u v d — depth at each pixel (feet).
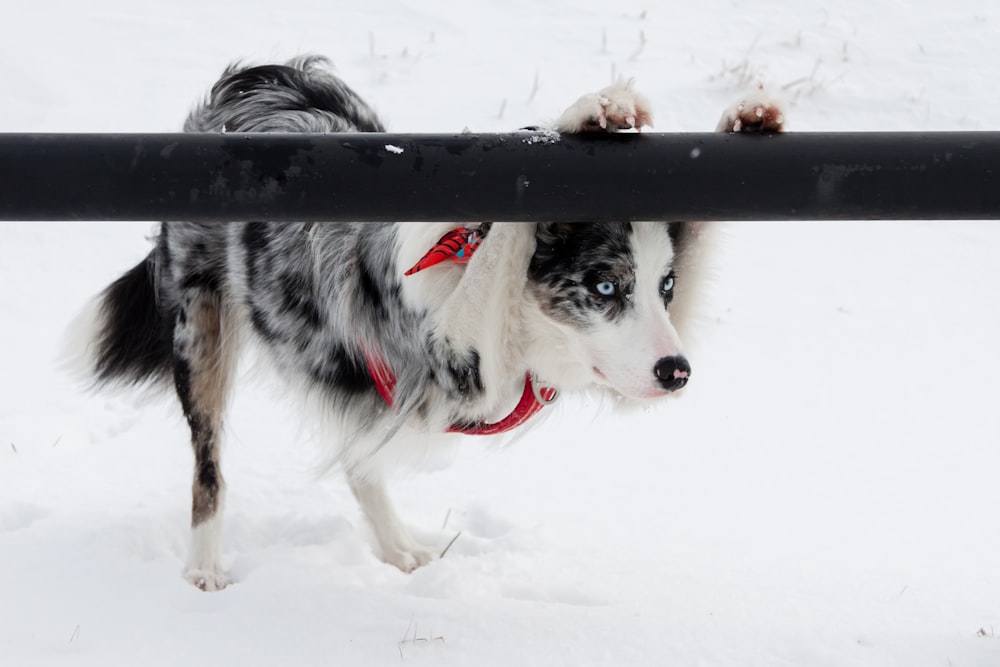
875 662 10.08
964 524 14.44
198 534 13.47
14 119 26.86
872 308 22.44
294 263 13.01
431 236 10.66
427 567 12.98
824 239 25.31
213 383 14.32
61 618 11.02
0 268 23.17
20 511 14.51
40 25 31.76
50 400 18.53
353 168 8.43
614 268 10.61
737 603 11.78
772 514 14.80
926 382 19.51
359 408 12.64
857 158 8.41
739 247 24.82
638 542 13.88
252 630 10.82
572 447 17.12
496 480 16.10
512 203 8.53
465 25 33.06
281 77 15.60
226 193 8.44
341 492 15.74
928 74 31.04
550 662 10.14
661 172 8.48
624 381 10.71
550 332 11.34
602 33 32.63
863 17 34.45
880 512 14.85
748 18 34.32
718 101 28.81
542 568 13.03
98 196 8.43
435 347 11.44
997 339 21.26
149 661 10.12
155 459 16.46
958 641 10.46
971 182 8.41
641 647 10.47
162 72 29.43
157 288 15.07
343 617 11.15
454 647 10.42
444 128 26.89
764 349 20.66
